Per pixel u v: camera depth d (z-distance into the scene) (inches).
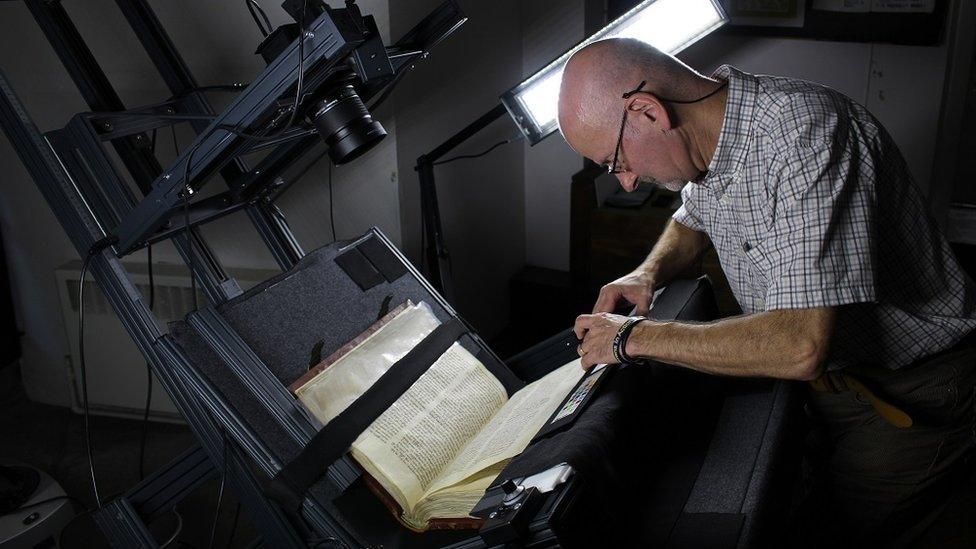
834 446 51.9
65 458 87.1
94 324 90.0
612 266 102.2
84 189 47.7
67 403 98.0
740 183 41.3
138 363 90.9
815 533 53.8
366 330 51.5
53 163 47.2
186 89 54.7
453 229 93.4
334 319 51.2
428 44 48.5
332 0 73.2
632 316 44.7
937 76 93.0
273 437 43.0
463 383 49.6
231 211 54.8
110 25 78.9
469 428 47.3
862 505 51.4
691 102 40.2
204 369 43.9
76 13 79.1
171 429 92.2
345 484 41.9
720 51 101.5
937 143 97.0
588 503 32.2
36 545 67.1
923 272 45.0
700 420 42.0
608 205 102.5
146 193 52.6
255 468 76.7
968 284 47.0
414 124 81.7
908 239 44.0
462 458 43.4
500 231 106.7
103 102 50.8
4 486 70.1
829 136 38.0
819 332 37.2
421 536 41.8
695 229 55.1
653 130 40.2
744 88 40.1
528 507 31.2
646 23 55.5
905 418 45.6
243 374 43.9
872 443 49.0
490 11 95.3
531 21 104.2
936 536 70.9
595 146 42.3
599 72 40.3
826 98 39.8
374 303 53.6
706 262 95.4
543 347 56.5
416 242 85.8
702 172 42.6
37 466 85.7
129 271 86.7
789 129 38.5
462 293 98.0
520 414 44.7
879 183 41.1
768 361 37.8
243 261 88.9
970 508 73.5
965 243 99.6
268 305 48.8
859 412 48.9
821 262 37.2
